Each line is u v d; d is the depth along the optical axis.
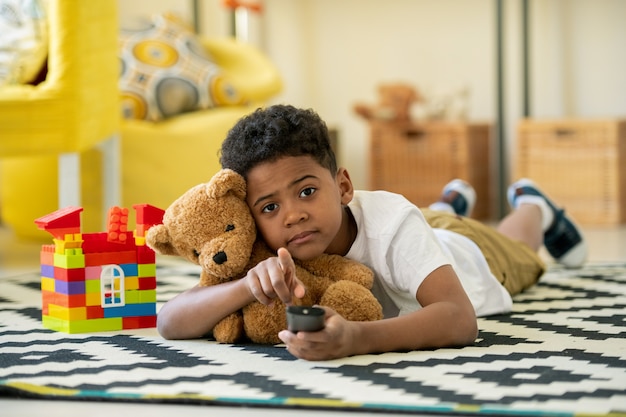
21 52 2.79
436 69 4.75
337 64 4.90
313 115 1.43
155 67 3.40
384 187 4.46
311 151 1.40
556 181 4.18
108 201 3.00
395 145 4.43
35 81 2.89
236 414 1.09
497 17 4.29
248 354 1.40
